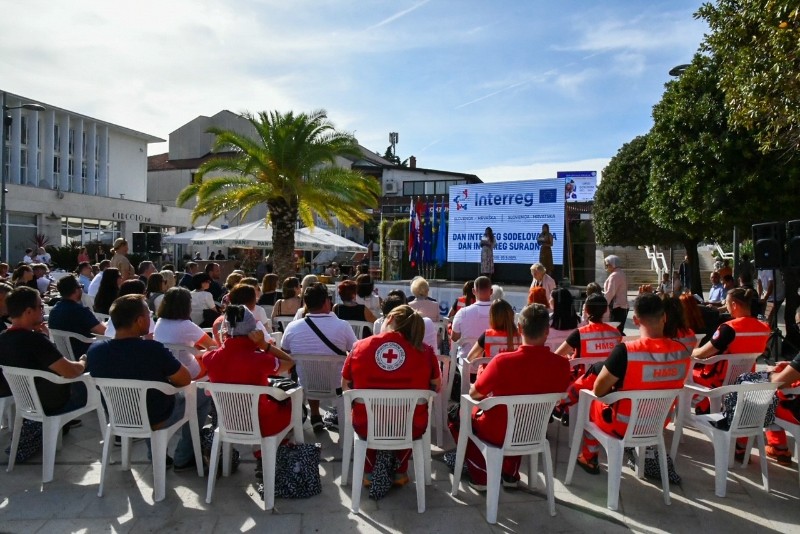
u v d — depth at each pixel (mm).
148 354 3977
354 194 17219
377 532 3570
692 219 13820
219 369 3955
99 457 4781
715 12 9305
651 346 3902
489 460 3766
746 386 4098
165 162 49031
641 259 34344
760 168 12328
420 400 3951
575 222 15891
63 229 32438
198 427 4375
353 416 3963
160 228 40188
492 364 3883
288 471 4051
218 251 33000
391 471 4203
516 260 14469
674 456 4758
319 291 5230
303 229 19047
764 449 4246
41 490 4125
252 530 3574
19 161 32781
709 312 6414
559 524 3707
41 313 4449
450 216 15414
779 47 7367
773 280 9359
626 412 3932
